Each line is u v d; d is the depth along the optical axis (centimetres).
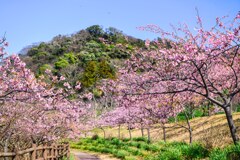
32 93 1052
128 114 2725
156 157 1578
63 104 1416
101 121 3956
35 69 8600
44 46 11231
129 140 3597
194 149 1360
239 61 1173
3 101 1008
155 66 1202
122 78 1305
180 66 1112
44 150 1105
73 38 11475
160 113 1797
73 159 2097
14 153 736
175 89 1324
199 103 1900
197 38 1045
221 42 949
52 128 1593
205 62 1005
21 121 1227
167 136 3061
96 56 8412
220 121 2652
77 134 2098
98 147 3438
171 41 1142
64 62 7994
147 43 1212
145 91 1211
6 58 1036
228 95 1091
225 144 1516
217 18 1005
